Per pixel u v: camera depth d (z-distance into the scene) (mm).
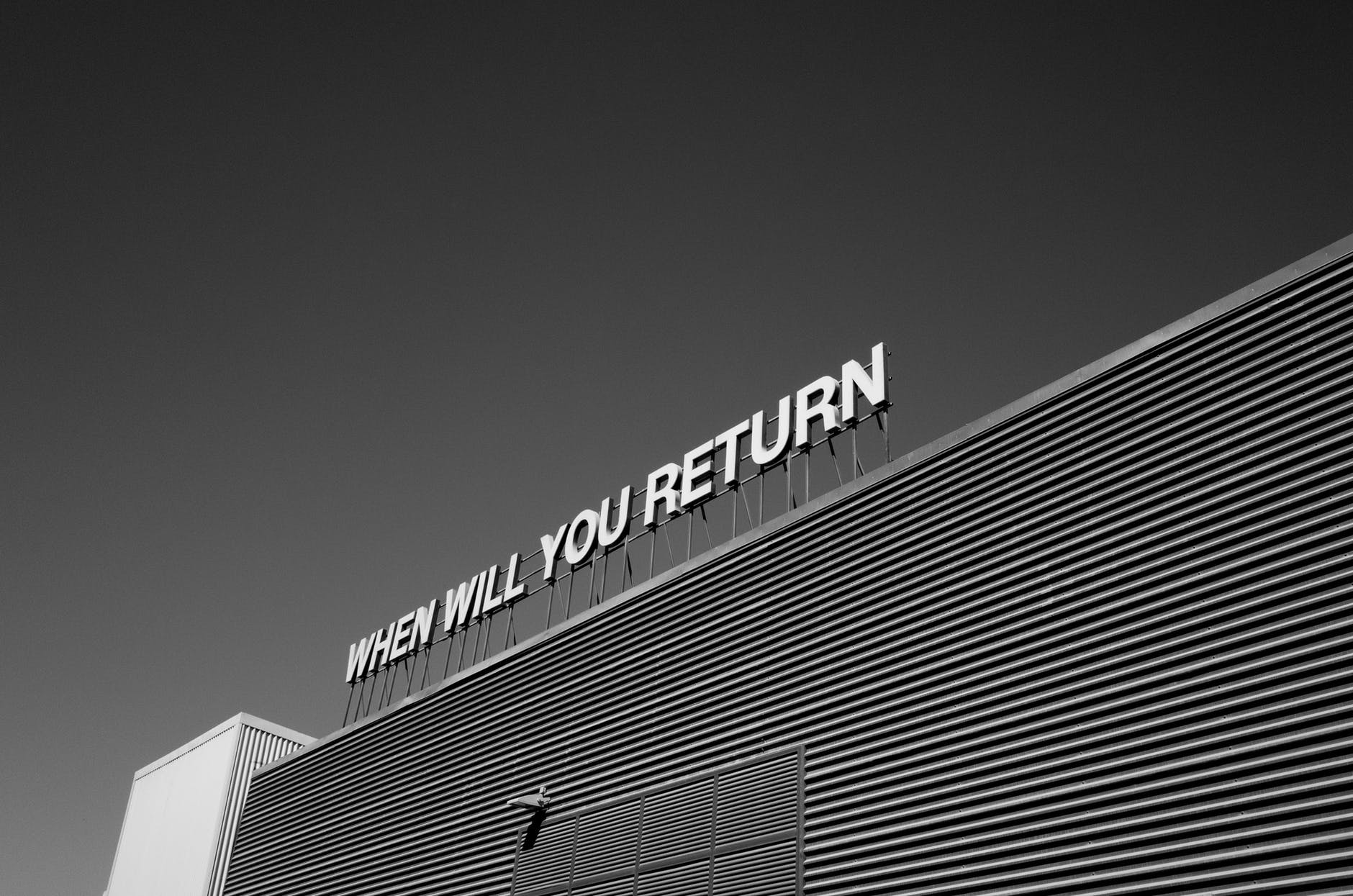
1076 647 14594
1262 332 14484
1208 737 12750
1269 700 12445
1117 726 13680
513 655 26000
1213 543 13742
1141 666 13766
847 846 16062
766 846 17281
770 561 20328
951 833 14789
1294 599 12711
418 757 27438
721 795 18609
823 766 17172
